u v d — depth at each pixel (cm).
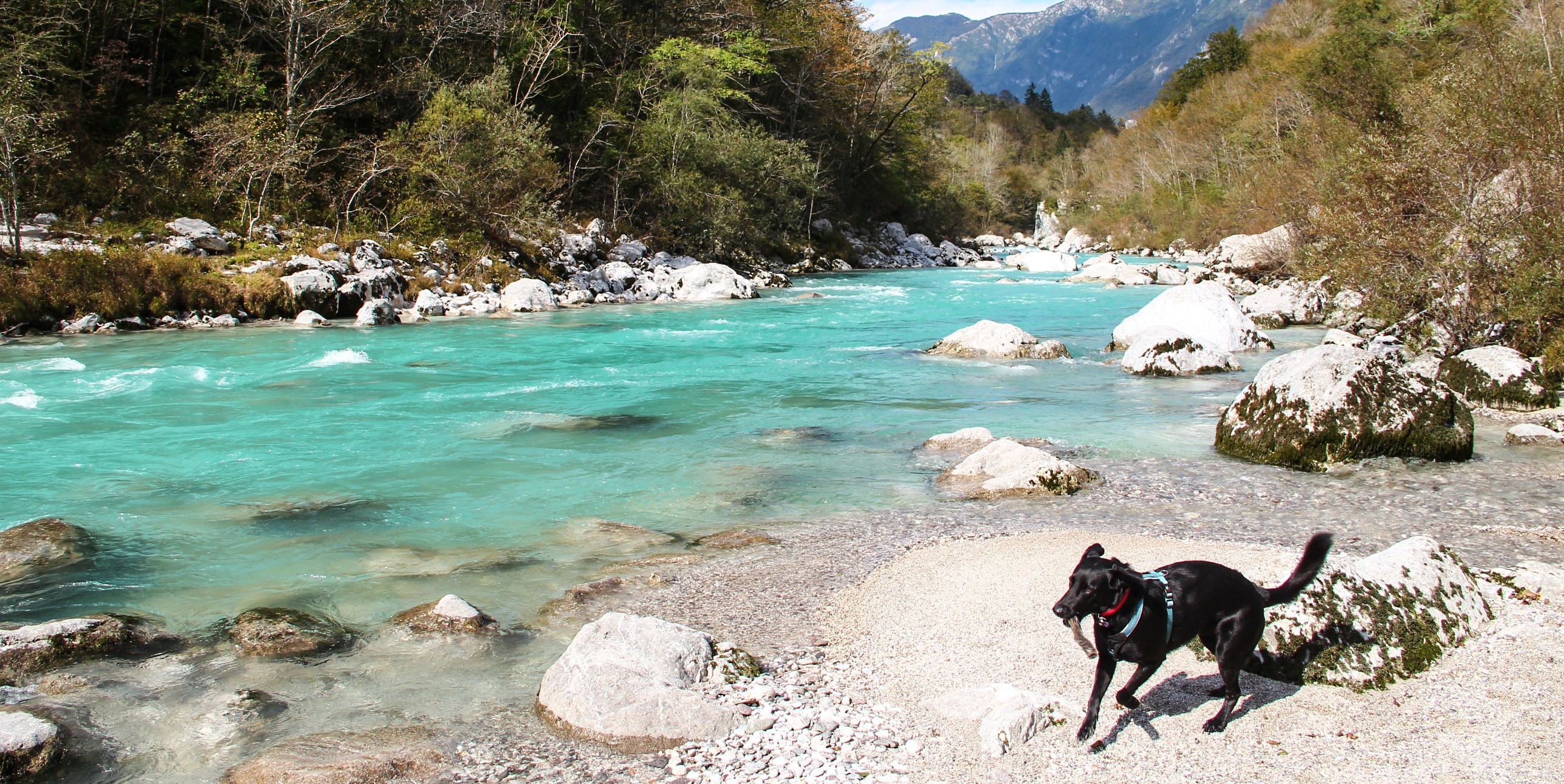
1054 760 476
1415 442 1114
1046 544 824
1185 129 7238
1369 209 1847
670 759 498
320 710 565
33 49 2767
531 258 3312
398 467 1130
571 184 4000
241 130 2950
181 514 952
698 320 2656
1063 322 2614
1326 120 3831
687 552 850
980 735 498
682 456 1195
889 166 6694
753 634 664
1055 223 9881
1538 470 1079
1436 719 497
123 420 1347
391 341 2166
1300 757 468
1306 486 1035
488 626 681
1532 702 504
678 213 4172
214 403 1469
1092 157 10612
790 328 2488
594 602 729
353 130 3572
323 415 1398
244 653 640
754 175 4512
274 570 802
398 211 3141
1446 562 623
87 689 589
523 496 1023
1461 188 1745
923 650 620
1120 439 1275
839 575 779
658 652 583
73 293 2192
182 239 2580
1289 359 1184
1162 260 5975
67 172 2703
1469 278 1673
